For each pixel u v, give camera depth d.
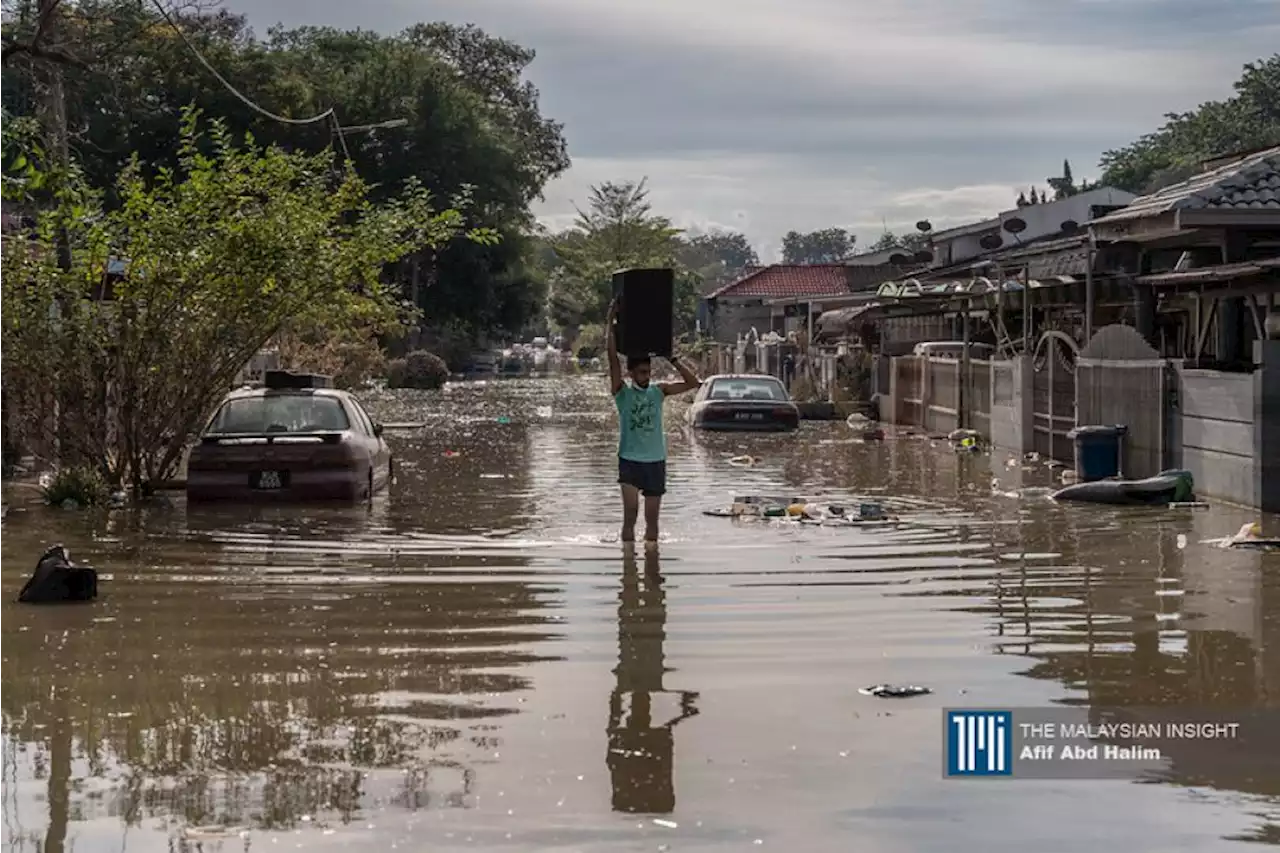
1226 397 16.73
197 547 13.61
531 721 7.50
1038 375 24.58
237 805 6.21
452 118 75.81
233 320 18.34
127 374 18.03
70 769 6.72
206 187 18.28
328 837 5.82
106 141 60.44
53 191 17.62
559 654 9.02
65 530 14.83
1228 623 9.86
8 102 22.86
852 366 40.56
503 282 83.06
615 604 10.63
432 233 19.91
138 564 12.59
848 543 13.73
